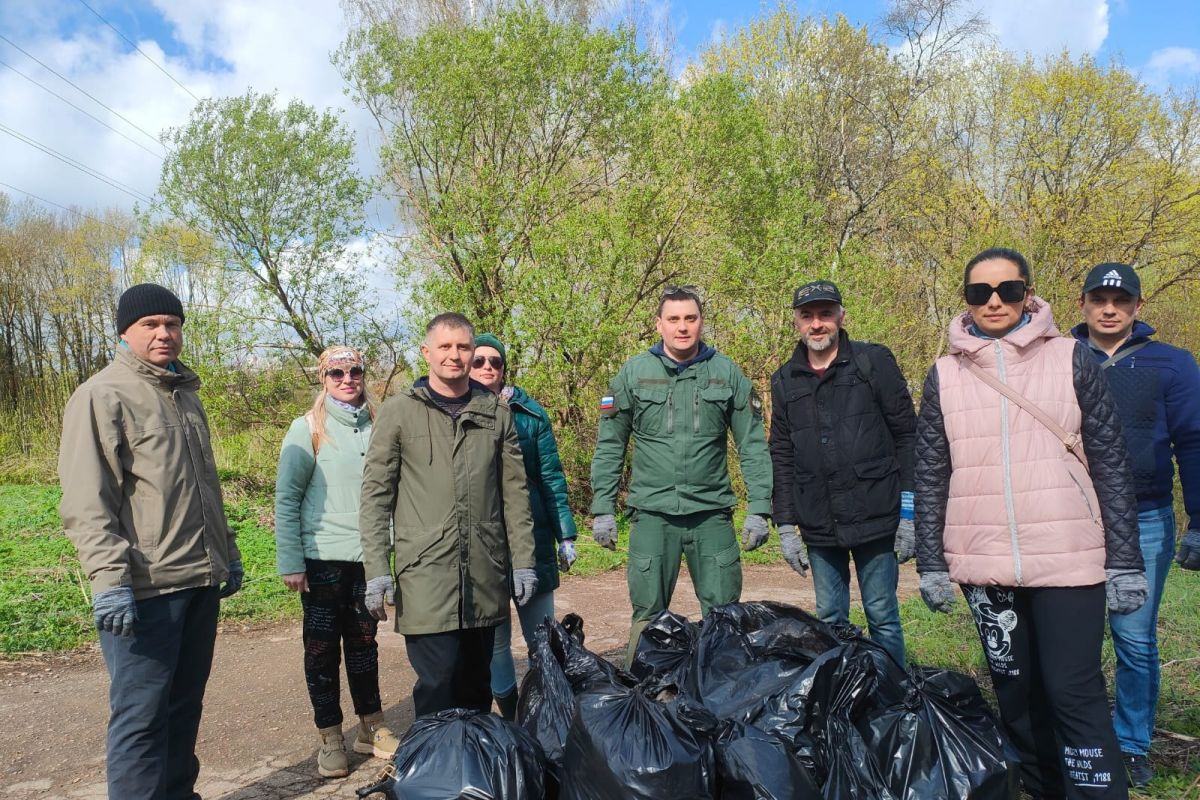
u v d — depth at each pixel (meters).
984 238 17.73
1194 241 20.14
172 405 3.40
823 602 4.26
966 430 3.26
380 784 2.97
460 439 3.67
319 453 4.23
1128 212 20.27
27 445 19.94
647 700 2.91
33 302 22.75
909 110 21.00
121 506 3.23
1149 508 3.75
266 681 5.95
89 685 5.96
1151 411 3.73
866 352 4.14
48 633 7.09
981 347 3.27
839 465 4.10
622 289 12.77
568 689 3.31
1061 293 18.23
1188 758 3.89
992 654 3.32
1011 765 3.03
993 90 21.69
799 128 20.16
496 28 13.07
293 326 14.16
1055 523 3.08
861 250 16.75
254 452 14.55
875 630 4.16
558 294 11.98
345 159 13.96
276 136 13.55
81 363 22.86
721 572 4.29
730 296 13.46
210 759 4.52
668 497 4.24
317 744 4.69
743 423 4.35
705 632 3.46
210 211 13.87
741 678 3.24
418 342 12.96
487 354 4.36
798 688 3.03
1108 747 3.00
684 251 13.32
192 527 3.37
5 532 11.12
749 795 2.68
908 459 4.05
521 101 13.23
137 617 3.18
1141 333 3.87
